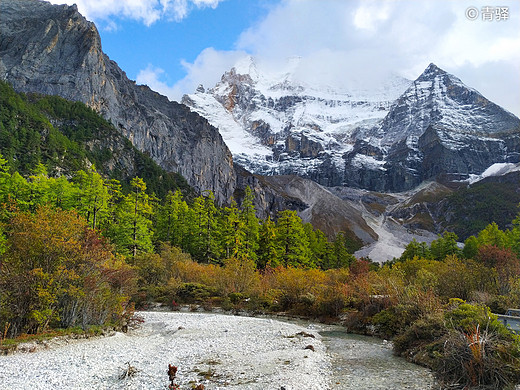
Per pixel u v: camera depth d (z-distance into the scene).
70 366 12.46
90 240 19.27
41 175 45.56
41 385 10.35
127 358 13.91
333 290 28.30
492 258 35.16
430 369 12.56
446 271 25.23
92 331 18.25
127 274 23.86
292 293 32.09
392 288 22.44
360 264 38.41
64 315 18.34
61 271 17.38
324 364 13.49
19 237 17.33
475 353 10.24
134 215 49.22
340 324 25.31
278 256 61.47
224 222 61.81
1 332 15.62
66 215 18.86
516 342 10.77
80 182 47.53
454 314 14.31
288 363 13.30
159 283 39.91
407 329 16.03
